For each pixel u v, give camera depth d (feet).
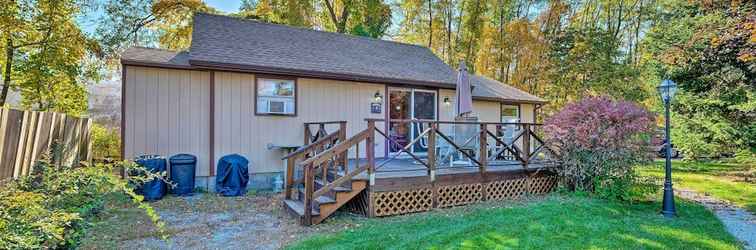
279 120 27.20
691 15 35.63
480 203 21.29
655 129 21.91
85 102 40.93
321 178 21.70
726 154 39.27
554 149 24.63
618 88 55.98
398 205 18.98
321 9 61.98
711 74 32.94
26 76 32.99
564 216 17.22
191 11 53.31
